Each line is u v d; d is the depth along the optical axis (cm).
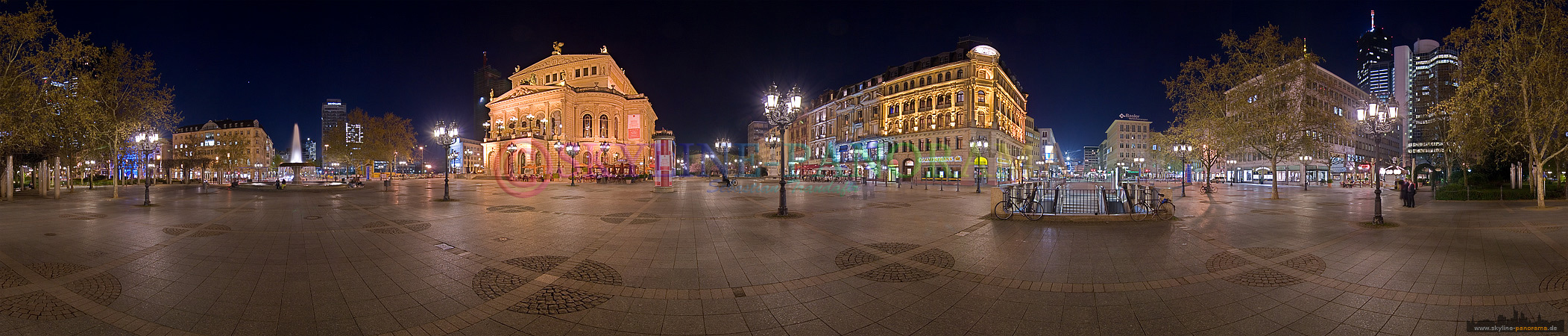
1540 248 713
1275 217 1202
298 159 3834
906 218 1186
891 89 6259
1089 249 727
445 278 547
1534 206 1548
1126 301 455
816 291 492
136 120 2214
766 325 396
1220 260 643
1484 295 463
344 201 1855
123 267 597
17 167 2516
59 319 396
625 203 1733
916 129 5838
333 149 5644
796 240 832
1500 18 1499
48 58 1659
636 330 382
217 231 928
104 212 1335
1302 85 2055
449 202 1820
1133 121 10812
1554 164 2272
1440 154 3428
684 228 998
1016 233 905
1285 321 398
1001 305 446
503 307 438
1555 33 1457
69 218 1171
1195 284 512
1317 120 2061
